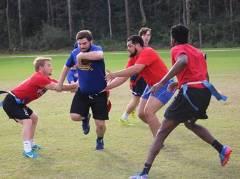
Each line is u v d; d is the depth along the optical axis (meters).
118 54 85.06
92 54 14.77
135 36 15.92
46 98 29.16
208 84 12.57
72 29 120.50
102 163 14.31
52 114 23.22
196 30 109.81
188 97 12.46
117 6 123.12
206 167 13.63
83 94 15.45
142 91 19.41
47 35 115.12
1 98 29.91
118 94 30.19
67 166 14.10
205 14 118.62
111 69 48.97
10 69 55.38
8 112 15.34
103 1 124.06
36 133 18.78
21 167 14.12
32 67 57.69
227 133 17.83
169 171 13.32
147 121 15.64
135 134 18.19
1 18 123.69
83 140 17.41
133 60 16.09
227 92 29.22
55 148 16.31
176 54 12.31
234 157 14.57
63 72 15.57
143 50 15.25
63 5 125.06
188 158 14.57
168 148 15.77
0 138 18.12
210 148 15.68
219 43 105.94
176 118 12.57
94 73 15.11
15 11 126.50
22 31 123.81
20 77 44.25
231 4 114.19
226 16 114.00
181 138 17.12
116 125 20.06
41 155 15.43
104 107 15.56
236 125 19.22
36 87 15.34
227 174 12.95
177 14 119.38
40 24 126.69
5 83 38.94
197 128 13.62
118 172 13.37
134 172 13.34
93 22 123.50
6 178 13.08
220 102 25.23
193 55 12.59
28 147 15.20
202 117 12.88
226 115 21.50
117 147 16.19
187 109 12.51
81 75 15.20
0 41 122.81
